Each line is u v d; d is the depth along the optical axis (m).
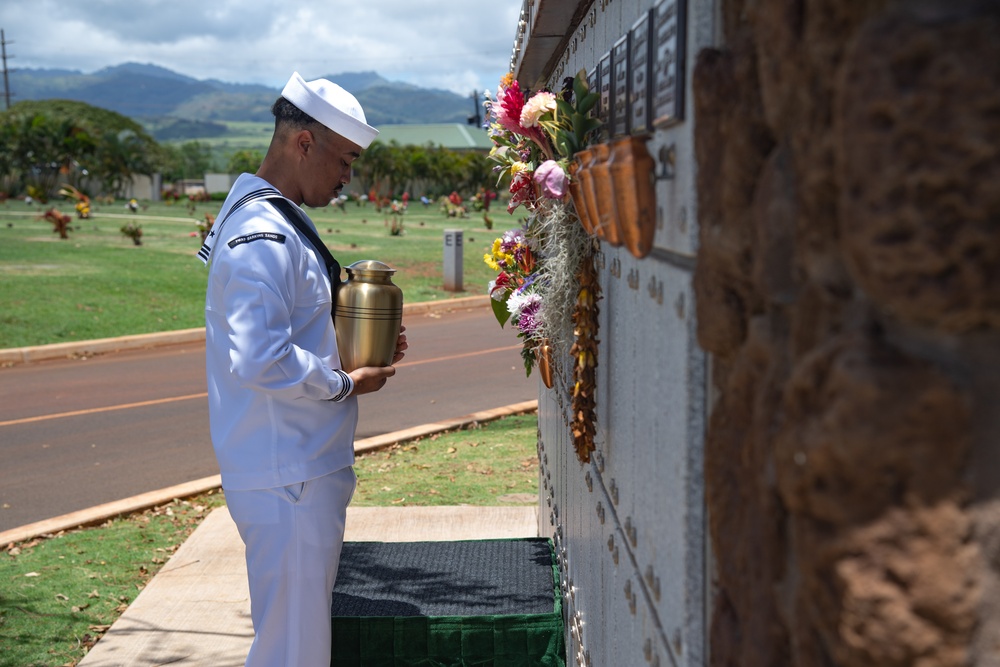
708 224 1.29
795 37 0.97
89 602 4.73
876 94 0.79
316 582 2.99
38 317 15.16
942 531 0.81
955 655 0.81
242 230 2.88
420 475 7.06
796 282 1.05
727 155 1.18
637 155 1.67
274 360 2.78
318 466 2.96
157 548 5.57
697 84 1.32
